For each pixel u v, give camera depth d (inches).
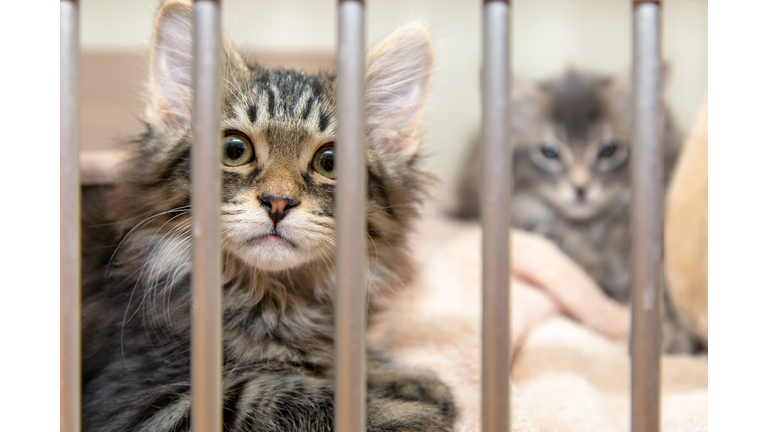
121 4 20.8
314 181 13.9
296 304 14.3
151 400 13.0
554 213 22.2
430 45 15.2
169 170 13.9
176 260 13.8
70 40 11.2
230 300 13.9
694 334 17.6
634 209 11.1
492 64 10.9
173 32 14.1
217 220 11.0
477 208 24.0
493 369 11.1
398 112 15.4
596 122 22.0
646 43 11.0
